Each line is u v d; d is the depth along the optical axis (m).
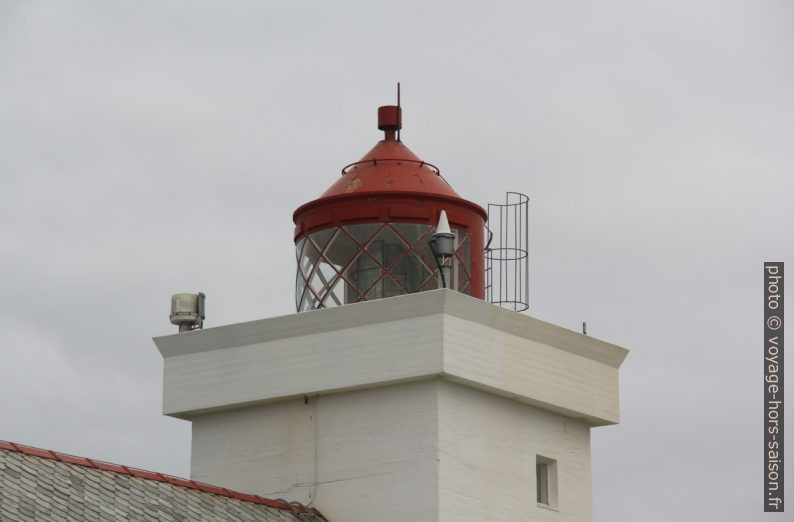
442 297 48.50
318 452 50.62
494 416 50.56
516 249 54.06
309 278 52.50
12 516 40.84
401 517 48.72
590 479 53.56
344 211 51.88
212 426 52.81
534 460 51.66
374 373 49.41
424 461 48.62
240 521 46.91
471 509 49.12
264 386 51.31
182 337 52.81
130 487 45.12
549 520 51.69
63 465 44.16
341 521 49.78
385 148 53.56
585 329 53.97
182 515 45.34
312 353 50.62
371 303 49.56
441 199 51.94
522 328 51.03
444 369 48.38
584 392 53.09
